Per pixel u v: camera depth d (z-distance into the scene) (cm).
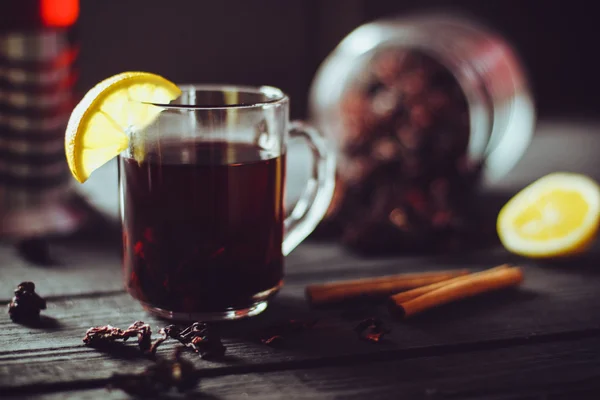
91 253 51
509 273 46
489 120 62
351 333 41
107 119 39
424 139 61
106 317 43
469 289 44
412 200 58
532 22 91
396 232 52
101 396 36
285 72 84
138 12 77
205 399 36
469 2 88
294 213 47
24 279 47
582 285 47
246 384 37
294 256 51
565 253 50
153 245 40
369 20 83
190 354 39
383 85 68
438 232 53
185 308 40
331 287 44
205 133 39
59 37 52
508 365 39
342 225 55
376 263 50
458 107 63
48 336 40
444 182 60
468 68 62
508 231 52
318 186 46
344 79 66
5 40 50
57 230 54
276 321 42
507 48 67
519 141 64
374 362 39
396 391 36
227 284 40
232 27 81
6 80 51
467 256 51
